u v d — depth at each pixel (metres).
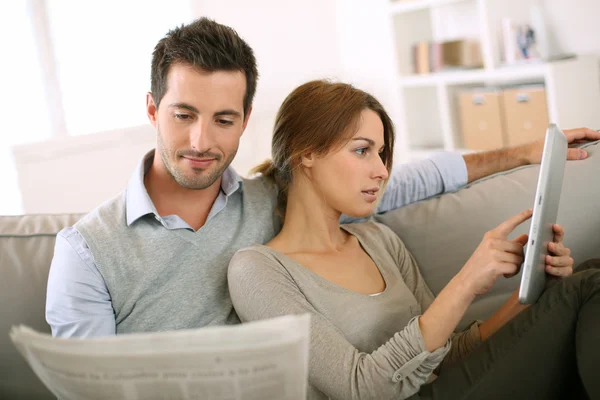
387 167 1.39
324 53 4.82
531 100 3.32
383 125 1.36
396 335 1.14
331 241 1.37
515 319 1.15
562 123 3.19
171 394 0.83
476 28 3.92
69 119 3.97
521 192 1.53
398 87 4.15
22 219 1.48
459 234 1.49
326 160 1.29
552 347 1.09
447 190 1.61
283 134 1.33
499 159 1.66
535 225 1.03
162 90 1.27
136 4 4.07
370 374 1.11
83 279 1.22
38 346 0.83
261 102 4.54
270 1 4.52
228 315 1.30
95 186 3.75
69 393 0.89
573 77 3.21
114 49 4.04
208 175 1.28
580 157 1.53
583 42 3.39
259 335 0.77
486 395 1.10
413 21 4.14
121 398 0.85
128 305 1.25
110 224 1.26
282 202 1.44
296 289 1.24
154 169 1.35
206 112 1.24
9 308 1.33
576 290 1.10
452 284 1.14
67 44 3.92
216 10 4.32
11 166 3.81
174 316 1.27
